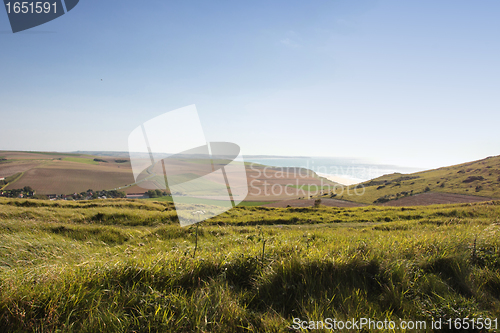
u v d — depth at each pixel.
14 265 4.99
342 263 3.54
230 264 3.72
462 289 3.33
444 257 3.85
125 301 2.84
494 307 2.91
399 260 3.76
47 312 2.57
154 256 4.13
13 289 2.76
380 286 3.30
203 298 2.87
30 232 9.15
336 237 7.12
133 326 2.49
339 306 2.86
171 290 3.07
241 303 3.00
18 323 2.43
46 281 3.01
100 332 2.40
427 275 3.53
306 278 3.29
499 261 3.79
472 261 3.90
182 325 2.53
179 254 4.12
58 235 9.48
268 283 3.29
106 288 3.07
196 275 3.47
